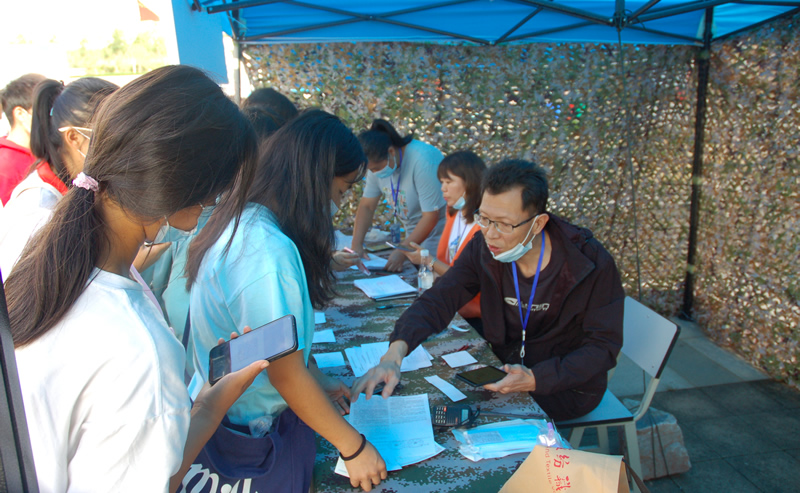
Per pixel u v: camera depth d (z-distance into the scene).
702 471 2.59
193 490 1.01
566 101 4.30
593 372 1.62
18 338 0.60
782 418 3.03
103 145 0.65
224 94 0.76
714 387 3.40
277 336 0.90
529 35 3.94
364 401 1.47
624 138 4.33
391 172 3.19
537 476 1.00
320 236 1.19
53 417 0.59
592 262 1.68
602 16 3.19
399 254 2.96
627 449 1.97
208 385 0.94
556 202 4.45
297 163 1.16
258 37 3.97
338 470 1.18
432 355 1.81
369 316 2.21
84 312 0.62
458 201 2.60
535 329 1.87
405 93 4.32
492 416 1.41
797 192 3.24
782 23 3.27
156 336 0.66
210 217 1.06
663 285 4.47
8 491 0.48
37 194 1.40
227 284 1.05
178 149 0.65
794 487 2.46
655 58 4.15
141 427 0.63
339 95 4.30
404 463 1.20
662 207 4.38
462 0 3.44
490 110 4.34
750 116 3.60
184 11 2.43
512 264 1.81
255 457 1.07
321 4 3.53
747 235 3.68
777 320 3.44
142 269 1.47
